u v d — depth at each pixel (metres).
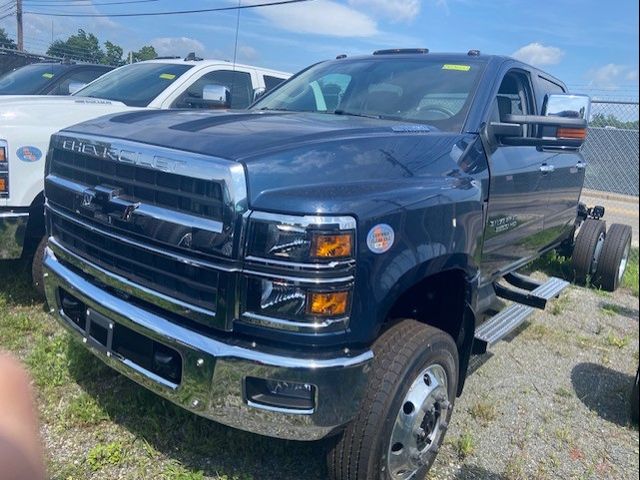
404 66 4.13
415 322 2.77
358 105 3.94
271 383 2.36
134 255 2.60
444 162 3.07
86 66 8.34
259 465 2.95
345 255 2.26
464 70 3.90
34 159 4.34
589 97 3.66
